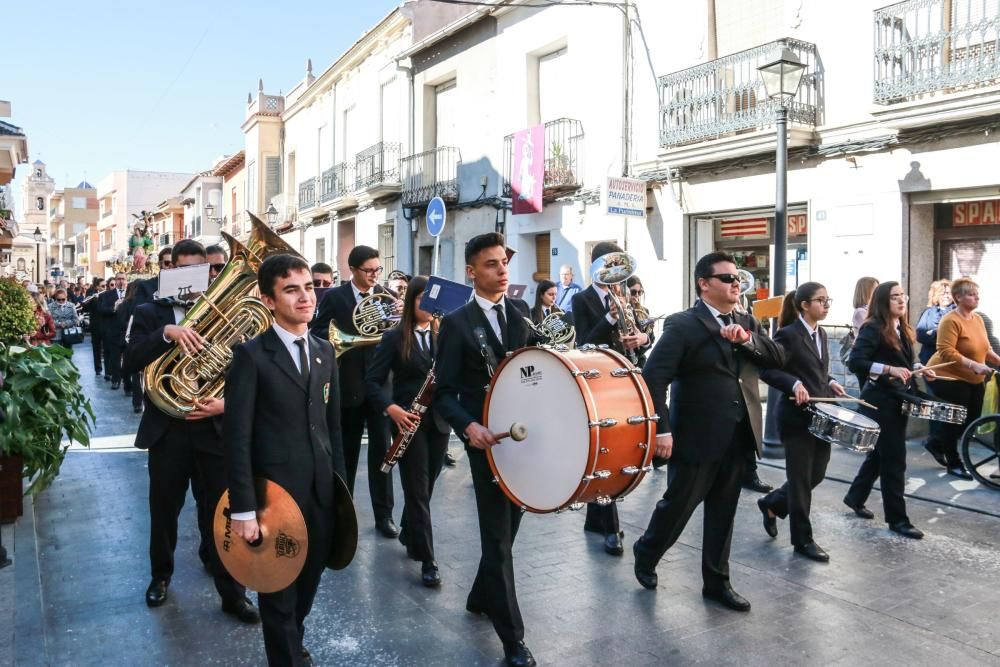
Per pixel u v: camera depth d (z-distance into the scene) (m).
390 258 22.16
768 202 11.02
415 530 5.04
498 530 4.02
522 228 15.75
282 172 32.50
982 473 7.52
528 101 15.53
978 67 8.53
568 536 5.92
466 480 7.75
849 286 10.14
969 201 9.29
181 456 4.55
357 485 7.52
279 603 3.47
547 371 3.81
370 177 21.48
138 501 6.96
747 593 4.82
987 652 4.05
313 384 3.61
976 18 8.90
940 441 7.96
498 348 4.25
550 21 14.84
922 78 9.01
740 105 11.36
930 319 8.81
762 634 4.26
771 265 11.47
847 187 10.12
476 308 4.28
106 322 15.46
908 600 4.71
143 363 4.43
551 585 4.95
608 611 4.56
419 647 4.14
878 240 9.80
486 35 16.84
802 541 5.44
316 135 27.81
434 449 5.23
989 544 5.74
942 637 4.22
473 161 17.44
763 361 4.80
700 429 4.55
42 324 13.44
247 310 4.52
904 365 6.03
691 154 11.48
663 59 12.46
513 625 3.92
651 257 12.79
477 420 4.21
